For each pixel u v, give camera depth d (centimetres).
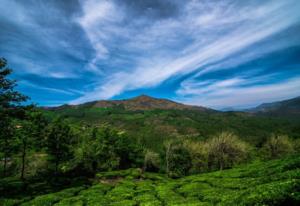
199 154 7875
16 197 3806
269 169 4309
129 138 9044
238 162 7806
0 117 3844
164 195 3847
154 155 8275
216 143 7475
